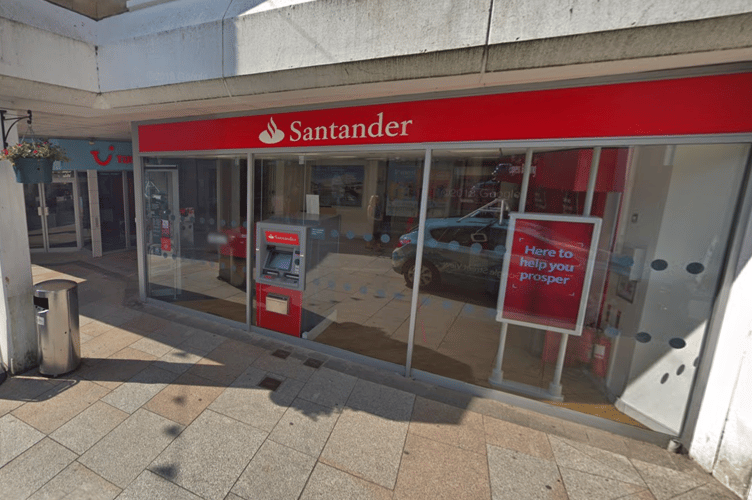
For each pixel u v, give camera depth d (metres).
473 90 3.21
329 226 4.49
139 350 4.27
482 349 3.78
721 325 2.72
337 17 2.85
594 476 2.72
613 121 2.83
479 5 2.47
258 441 2.91
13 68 3.16
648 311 3.12
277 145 4.20
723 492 2.61
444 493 2.53
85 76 3.81
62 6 3.56
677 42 2.17
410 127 3.51
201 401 3.37
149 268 5.73
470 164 3.49
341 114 3.78
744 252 2.57
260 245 4.52
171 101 3.75
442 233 3.73
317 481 2.57
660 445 3.06
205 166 5.10
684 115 2.63
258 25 3.12
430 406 3.47
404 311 4.20
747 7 1.94
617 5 2.19
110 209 9.19
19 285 3.64
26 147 3.41
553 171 3.25
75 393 3.40
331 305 4.62
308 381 3.78
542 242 3.35
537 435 3.14
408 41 2.70
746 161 2.57
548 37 2.37
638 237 3.11
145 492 2.42
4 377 3.60
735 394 2.60
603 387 3.41
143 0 3.75
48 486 2.42
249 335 4.76
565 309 3.35
